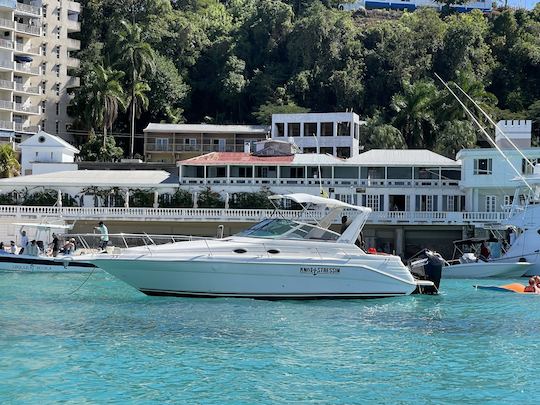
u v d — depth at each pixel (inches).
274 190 3725.4
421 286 1764.3
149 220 3393.2
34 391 871.1
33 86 5561.0
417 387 911.7
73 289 1840.6
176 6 7406.5
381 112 5802.2
